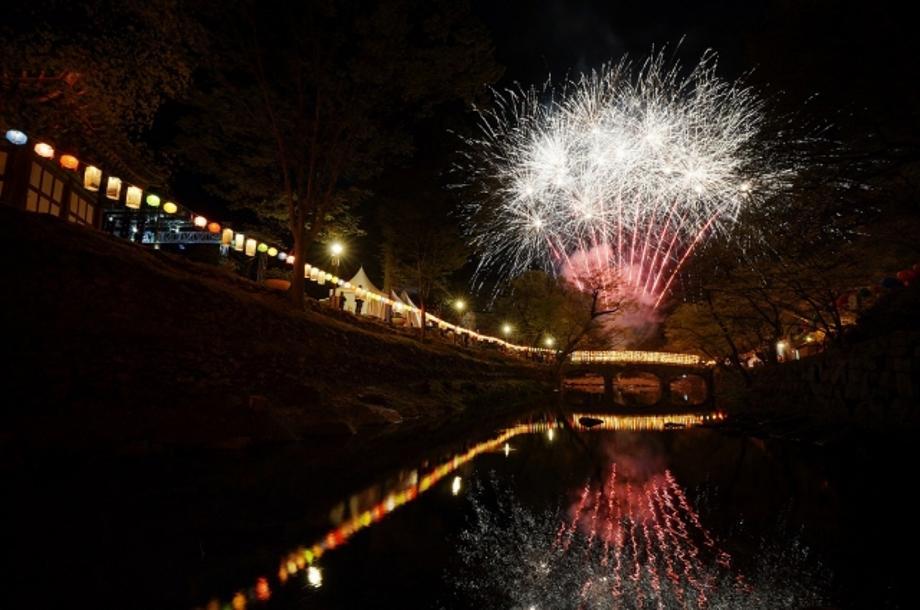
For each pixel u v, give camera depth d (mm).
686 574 4844
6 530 5297
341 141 20078
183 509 6281
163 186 18094
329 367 17219
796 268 17391
